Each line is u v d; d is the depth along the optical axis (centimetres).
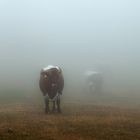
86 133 1783
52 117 2258
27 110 2650
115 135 1755
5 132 1773
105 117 2270
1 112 2528
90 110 2644
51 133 1769
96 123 2038
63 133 1777
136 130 1877
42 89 2500
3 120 2147
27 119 2181
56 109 2672
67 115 2358
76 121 2095
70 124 1998
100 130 1856
